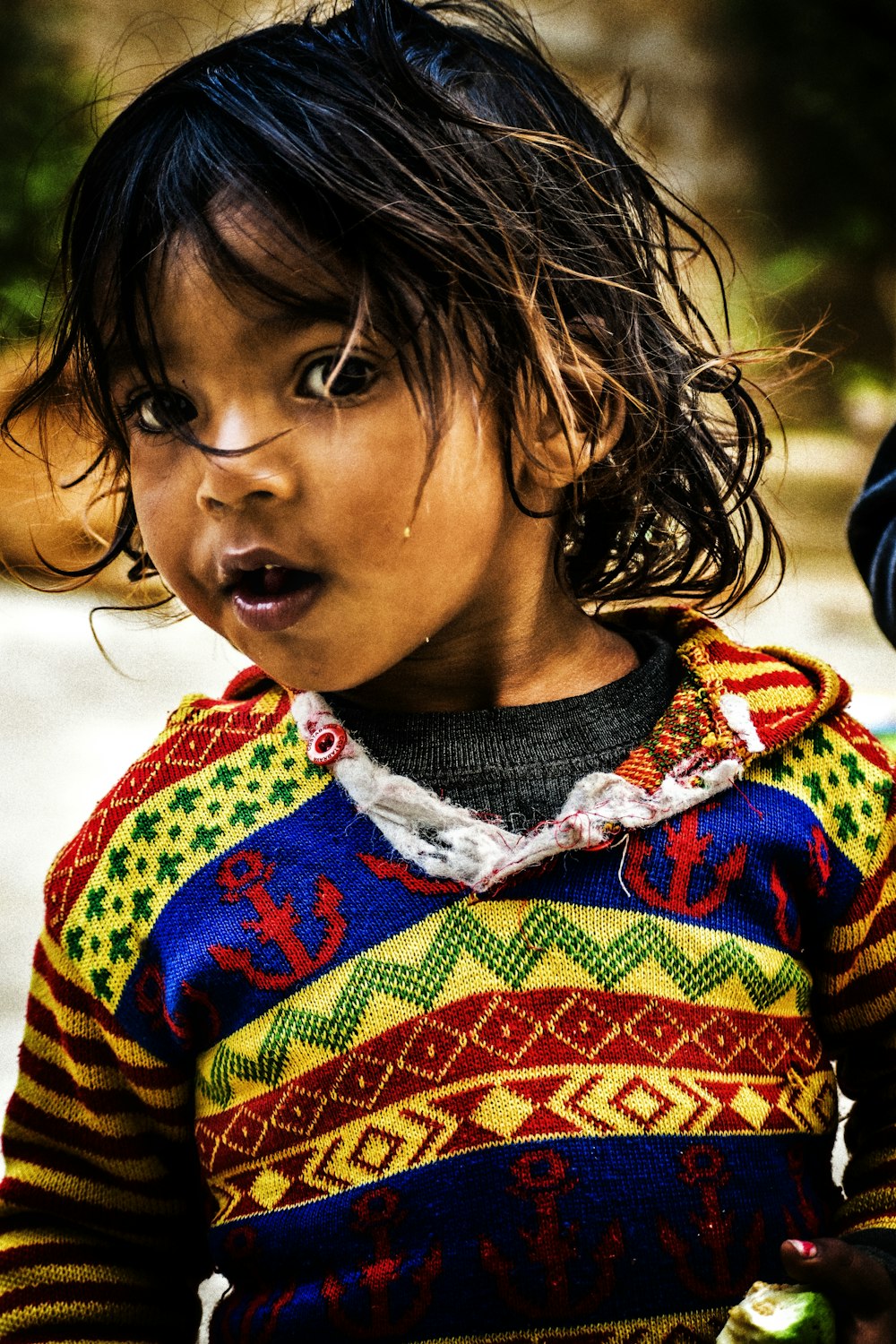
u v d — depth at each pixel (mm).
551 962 1086
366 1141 1069
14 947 3535
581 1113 1059
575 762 1169
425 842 1112
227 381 1027
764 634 7457
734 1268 1067
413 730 1168
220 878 1144
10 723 5602
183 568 1080
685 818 1139
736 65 13273
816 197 13383
